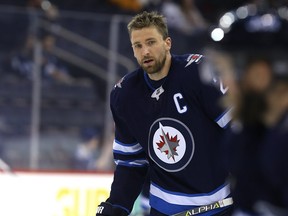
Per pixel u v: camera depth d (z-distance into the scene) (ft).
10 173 46.44
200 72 26.53
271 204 15.44
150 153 27.89
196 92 26.58
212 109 26.37
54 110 50.21
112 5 63.77
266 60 14.76
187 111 26.89
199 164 27.14
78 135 50.31
